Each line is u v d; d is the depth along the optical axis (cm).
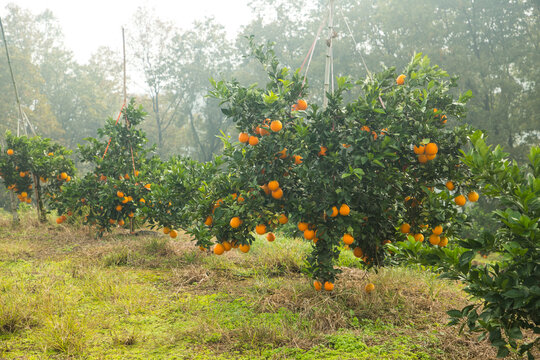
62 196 997
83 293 543
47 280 586
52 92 3381
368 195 490
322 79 2556
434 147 473
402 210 520
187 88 3381
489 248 289
